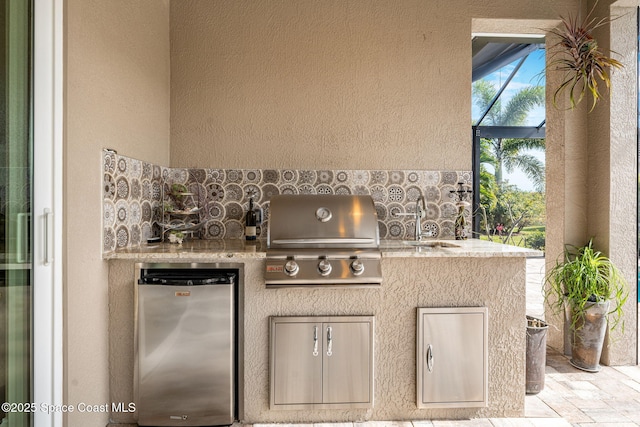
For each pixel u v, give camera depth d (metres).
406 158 3.25
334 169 3.23
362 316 2.38
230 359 2.30
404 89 3.24
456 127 3.26
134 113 2.60
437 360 2.41
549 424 2.39
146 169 2.79
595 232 3.30
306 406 2.36
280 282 2.29
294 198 2.65
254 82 3.21
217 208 3.20
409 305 2.42
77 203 2.01
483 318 2.42
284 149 3.22
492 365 2.45
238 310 2.38
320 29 3.23
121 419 2.34
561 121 3.40
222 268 2.37
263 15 3.21
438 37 3.25
